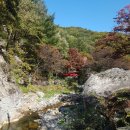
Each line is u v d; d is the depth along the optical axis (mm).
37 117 17641
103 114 12125
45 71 34656
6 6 24812
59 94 26438
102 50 34219
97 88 21953
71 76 39031
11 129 14758
